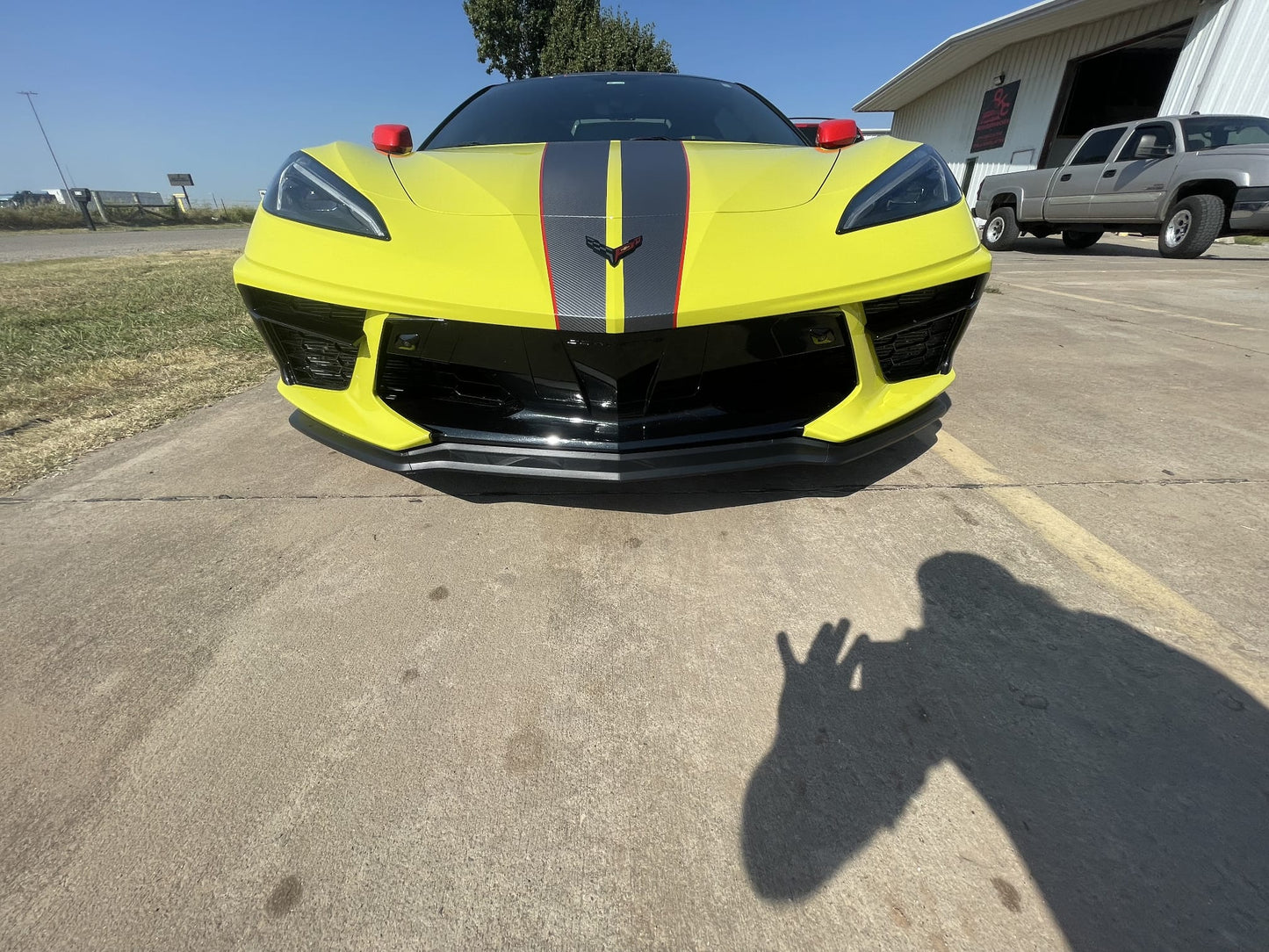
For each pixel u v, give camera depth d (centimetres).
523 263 141
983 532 161
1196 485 183
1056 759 100
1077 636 126
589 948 77
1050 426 225
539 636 129
